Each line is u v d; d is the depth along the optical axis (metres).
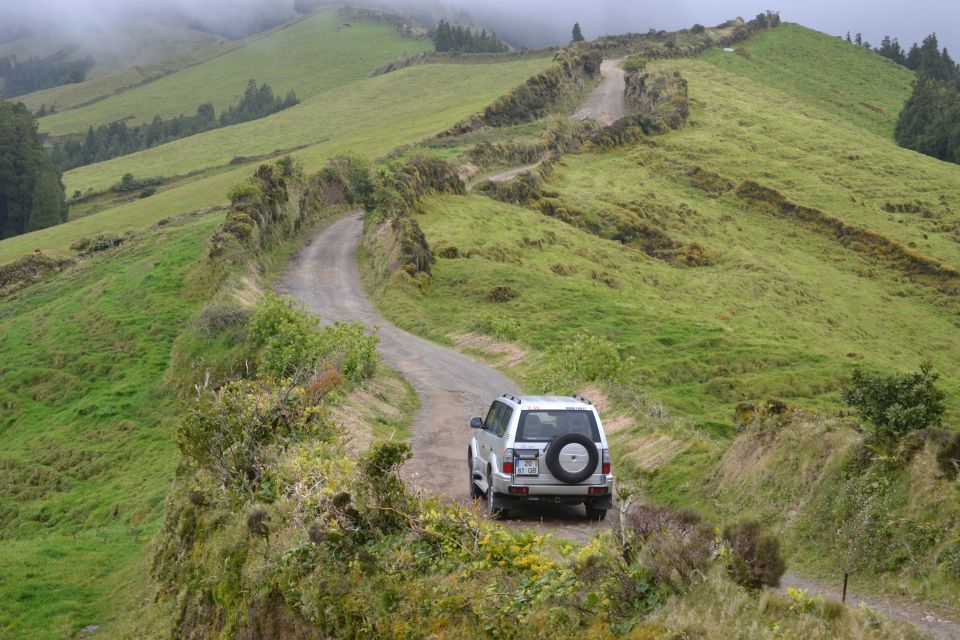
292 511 9.99
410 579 7.86
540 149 117.19
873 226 101.50
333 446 13.14
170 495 16.66
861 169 127.69
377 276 60.03
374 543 8.58
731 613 5.85
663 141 130.25
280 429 13.48
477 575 7.57
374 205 76.94
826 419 13.04
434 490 16.27
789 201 106.31
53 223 134.00
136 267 66.12
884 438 11.34
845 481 11.42
